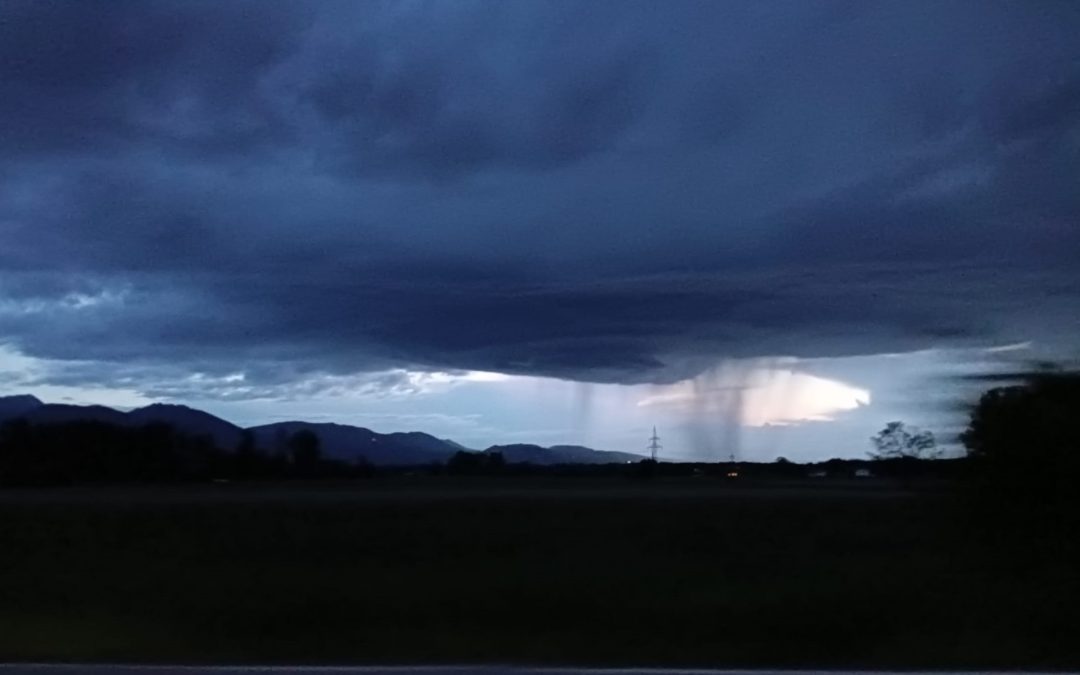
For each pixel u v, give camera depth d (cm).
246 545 1220
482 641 850
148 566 1135
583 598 970
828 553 1105
